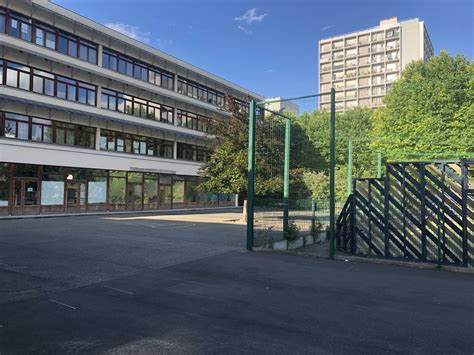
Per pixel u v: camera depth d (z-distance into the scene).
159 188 35.19
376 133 28.11
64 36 27.53
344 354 3.95
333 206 9.70
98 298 5.89
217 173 22.20
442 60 26.22
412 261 8.82
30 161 24.41
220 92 43.16
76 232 14.44
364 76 92.69
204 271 7.93
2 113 23.61
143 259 9.11
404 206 9.28
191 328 4.65
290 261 9.18
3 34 23.41
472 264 8.38
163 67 35.91
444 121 23.62
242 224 19.97
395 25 89.88
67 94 27.64
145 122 33.56
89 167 28.30
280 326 4.74
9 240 11.95
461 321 4.98
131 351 3.98
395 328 4.71
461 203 8.48
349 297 6.09
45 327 4.64
